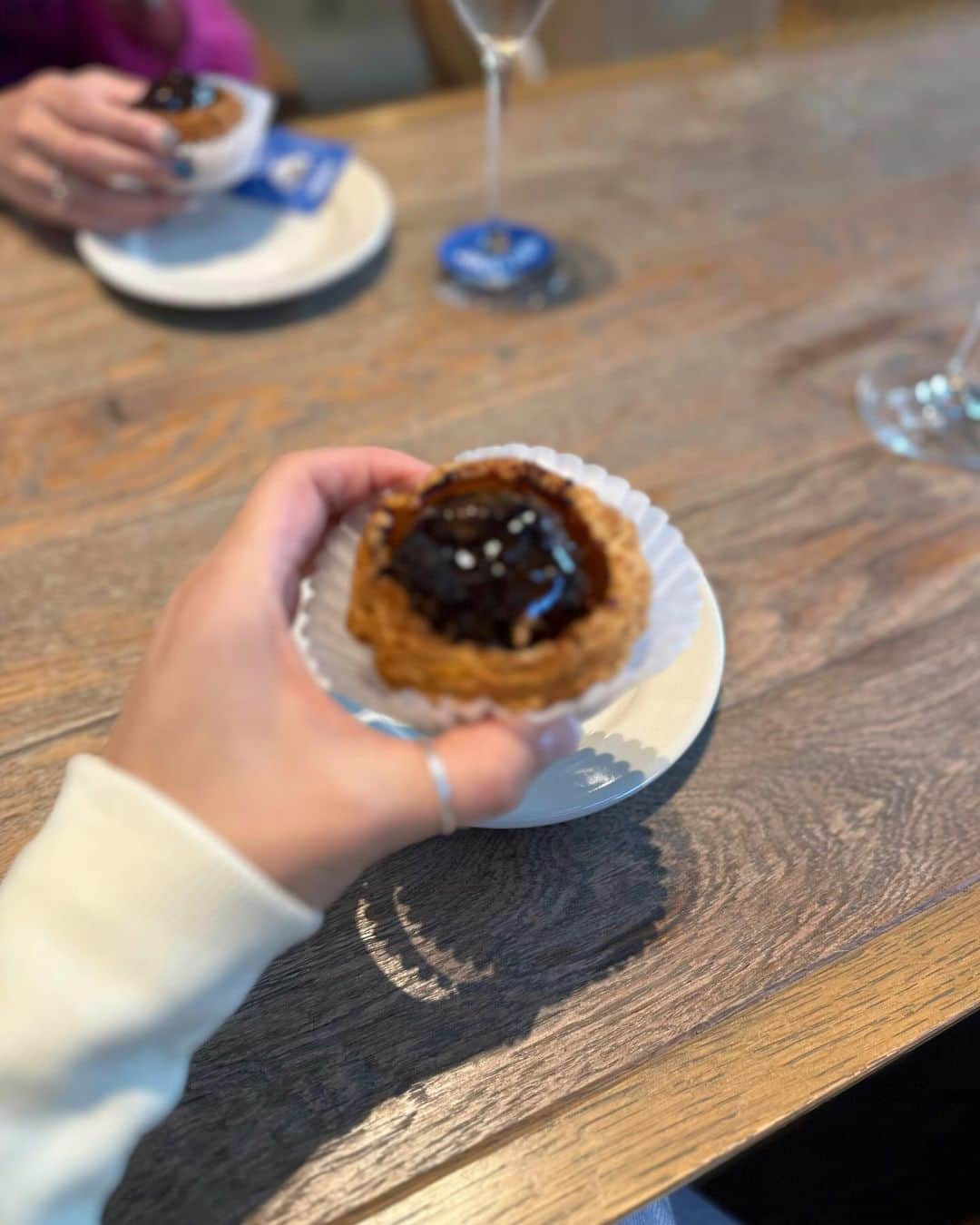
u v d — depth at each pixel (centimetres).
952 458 65
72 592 58
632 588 46
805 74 92
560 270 74
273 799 41
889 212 79
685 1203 59
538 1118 46
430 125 84
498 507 45
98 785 41
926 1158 59
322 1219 43
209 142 70
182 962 40
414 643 43
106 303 71
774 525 61
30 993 39
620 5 152
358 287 73
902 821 52
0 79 90
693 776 53
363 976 48
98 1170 39
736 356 70
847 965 49
